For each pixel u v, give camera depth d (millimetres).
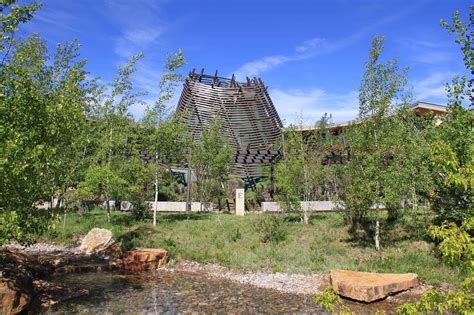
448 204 12703
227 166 28125
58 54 15781
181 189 31562
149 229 18406
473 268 3496
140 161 21312
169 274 13281
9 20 8281
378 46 14711
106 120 19750
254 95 37031
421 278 11438
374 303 9922
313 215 21375
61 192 17531
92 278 12422
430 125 14648
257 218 19422
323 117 28734
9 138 7539
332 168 20297
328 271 12742
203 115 35188
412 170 14320
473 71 8867
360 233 16328
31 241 9094
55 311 8992
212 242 16562
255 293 10969
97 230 16641
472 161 4125
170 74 20141
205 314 9055
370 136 14633
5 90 8102
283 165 21359
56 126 8625
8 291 8188
